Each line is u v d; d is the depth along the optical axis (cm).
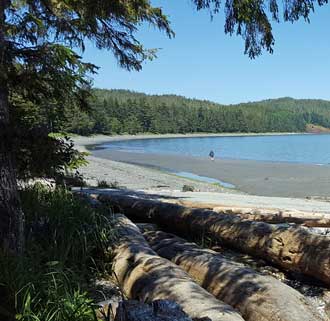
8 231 453
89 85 625
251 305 404
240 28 583
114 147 8719
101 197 934
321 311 460
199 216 714
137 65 809
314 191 2575
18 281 391
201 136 16888
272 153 6969
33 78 497
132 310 294
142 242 568
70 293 398
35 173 550
